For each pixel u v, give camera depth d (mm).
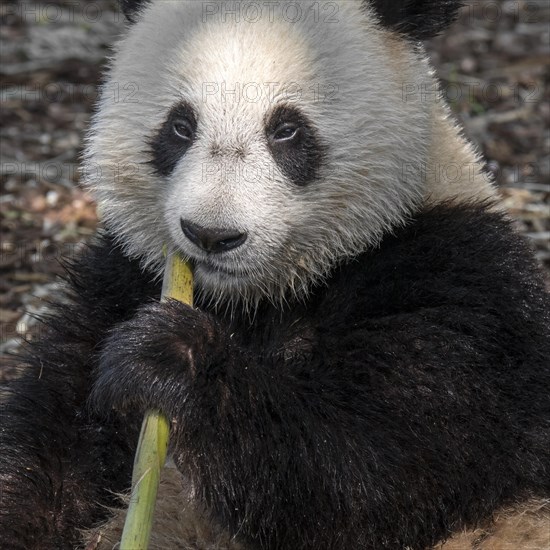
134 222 10453
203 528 9953
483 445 9492
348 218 10016
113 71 10453
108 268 11047
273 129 9602
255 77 9492
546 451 9773
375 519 9320
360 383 9508
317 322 10312
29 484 10148
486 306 9781
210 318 9422
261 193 9391
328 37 9844
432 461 9344
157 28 10125
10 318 15203
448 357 9531
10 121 21688
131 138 10133
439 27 10555
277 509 9242
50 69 24250
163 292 9750
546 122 22859
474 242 10148
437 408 9398
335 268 10312
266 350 10164
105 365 9195
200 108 9555
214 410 9070
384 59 10078
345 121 9773
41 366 10672
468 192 10578
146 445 8766
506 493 9734
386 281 10023
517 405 9727
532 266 10430
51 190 19016
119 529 9883
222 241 9188
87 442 10328
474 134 21766
